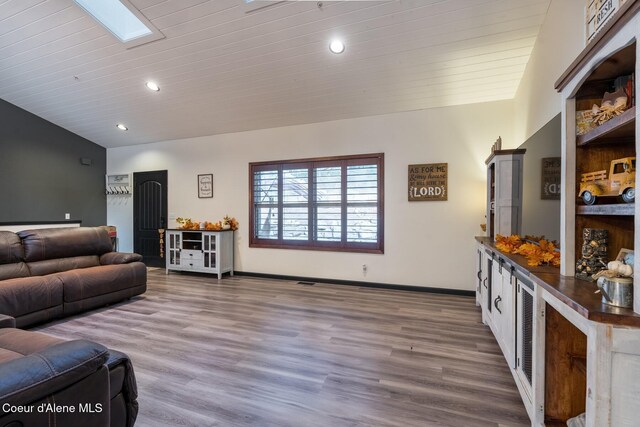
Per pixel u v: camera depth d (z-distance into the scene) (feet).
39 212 18.37
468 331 9.37
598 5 4.93
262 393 6.25
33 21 10.89
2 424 2.91
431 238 13.92
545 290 4.62
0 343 5.08
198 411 5.68
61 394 3.49
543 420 4.74
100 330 9.59
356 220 15.21
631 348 3.03
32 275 10.89
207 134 18.44
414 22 9.43
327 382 6.64
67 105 16.69
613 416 3.10
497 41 9.89
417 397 6.11
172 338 8.95
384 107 14.08
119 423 4.68
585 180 4.51
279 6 9.29
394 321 10.25
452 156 13.58
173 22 10.25
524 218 9.14
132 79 13.74
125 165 21.08
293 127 16.44
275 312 11.22
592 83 4.46
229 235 17.61
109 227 20.54
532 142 8.71
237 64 12.10
